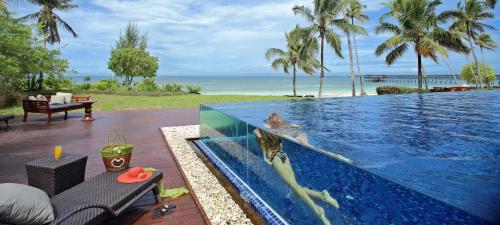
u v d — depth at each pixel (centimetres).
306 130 477
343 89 3847
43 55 1597
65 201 249
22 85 1672
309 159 259
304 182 266
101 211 239
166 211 307
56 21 2233
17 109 1220
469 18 2292
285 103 942
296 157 277
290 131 459
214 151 537
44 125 820
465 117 680
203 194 353
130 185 287
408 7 1936
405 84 5619
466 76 3036
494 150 362
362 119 637
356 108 831
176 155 514
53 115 1015
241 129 402
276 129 466
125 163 333
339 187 228
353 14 2444
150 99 1639
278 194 308
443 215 160
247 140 384
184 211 310
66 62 1784
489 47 2842
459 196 194
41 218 204
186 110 1167
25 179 403
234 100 1616
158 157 509
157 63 3091
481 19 2342
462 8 2325
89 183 291
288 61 2330
